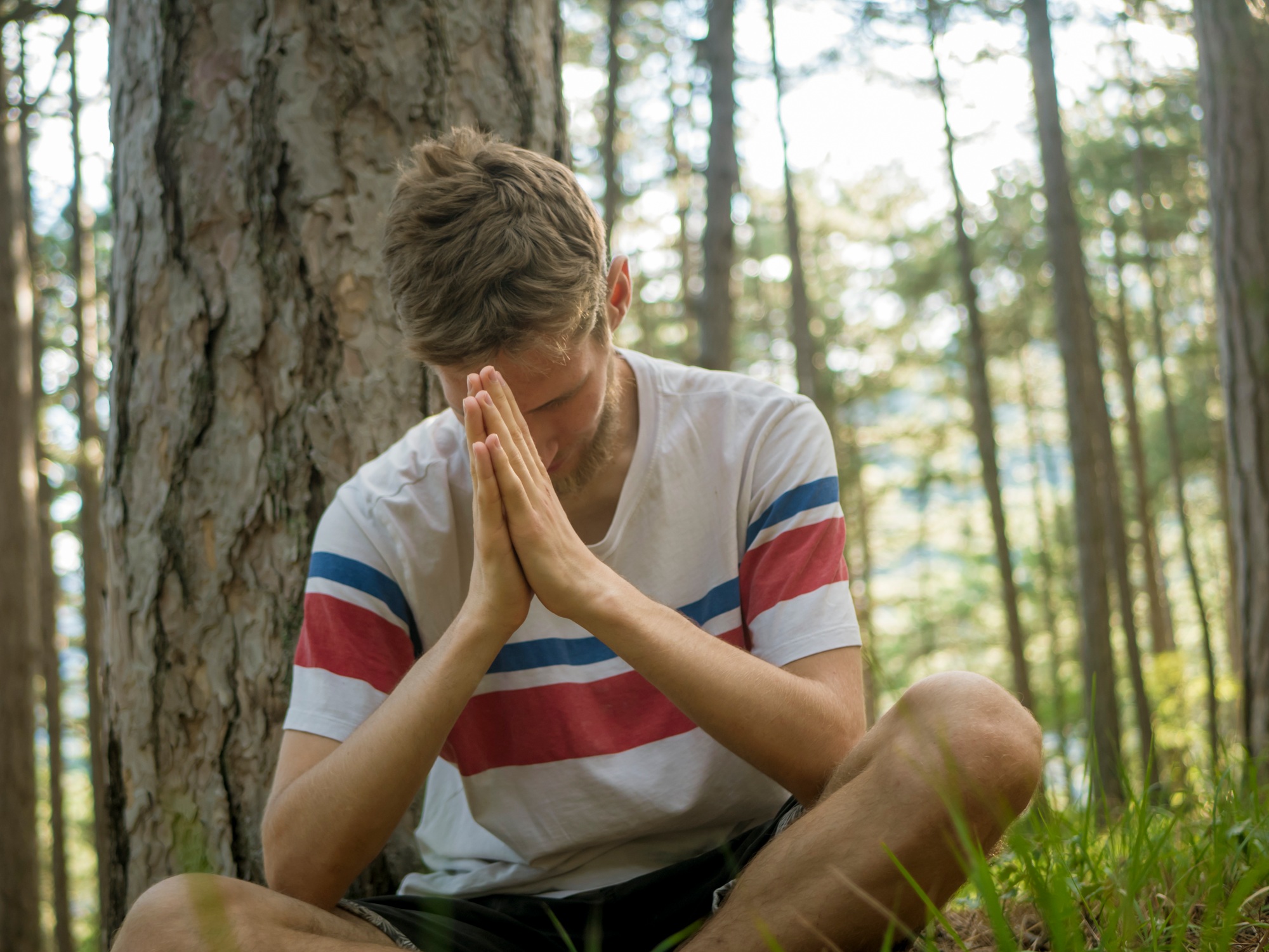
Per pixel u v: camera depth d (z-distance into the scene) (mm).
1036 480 18156
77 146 8195
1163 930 1195
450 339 1210
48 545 8992
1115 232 12812
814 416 1478
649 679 1214
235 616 1822
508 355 1216
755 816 1412
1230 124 4809
